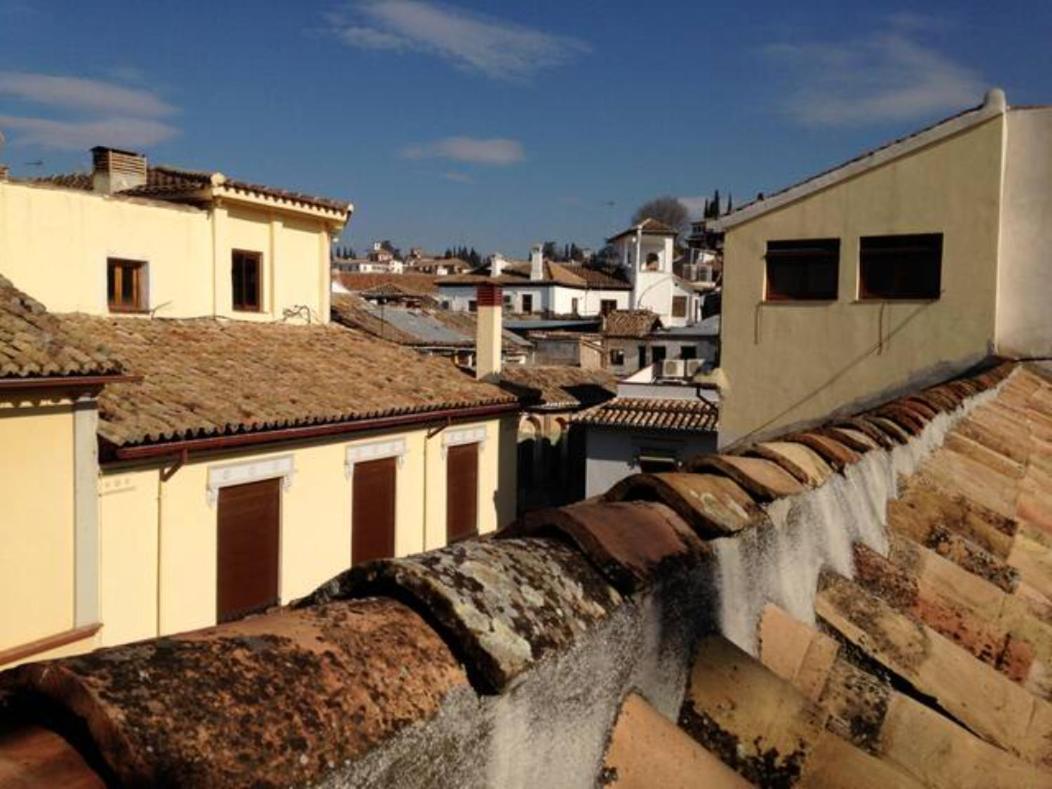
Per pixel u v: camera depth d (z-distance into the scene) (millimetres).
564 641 1720
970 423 7062
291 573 13312
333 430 13734
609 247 76750
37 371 8688
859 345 13586
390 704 1311
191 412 11570
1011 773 2197
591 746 1775
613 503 2588
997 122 12656
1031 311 12617
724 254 14500
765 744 2045
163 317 15422
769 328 14219
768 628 2639
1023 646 3129
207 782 1018
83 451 9500
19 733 1053
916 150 13148
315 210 18312
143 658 1140
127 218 14797
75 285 14039
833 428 4754
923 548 3865
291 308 18250
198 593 11695
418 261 111812
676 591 2240
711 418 20922
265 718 1139
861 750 2064
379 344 18781
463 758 1411
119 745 996
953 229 12930
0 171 14039
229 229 16688
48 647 9141
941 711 2588
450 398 16703
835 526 3469
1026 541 4320
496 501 18938
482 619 1575
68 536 9375
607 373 33031
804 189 13914
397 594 1642
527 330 43594
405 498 15969
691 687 2172
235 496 12305
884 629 2924
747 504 2885
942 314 13039
